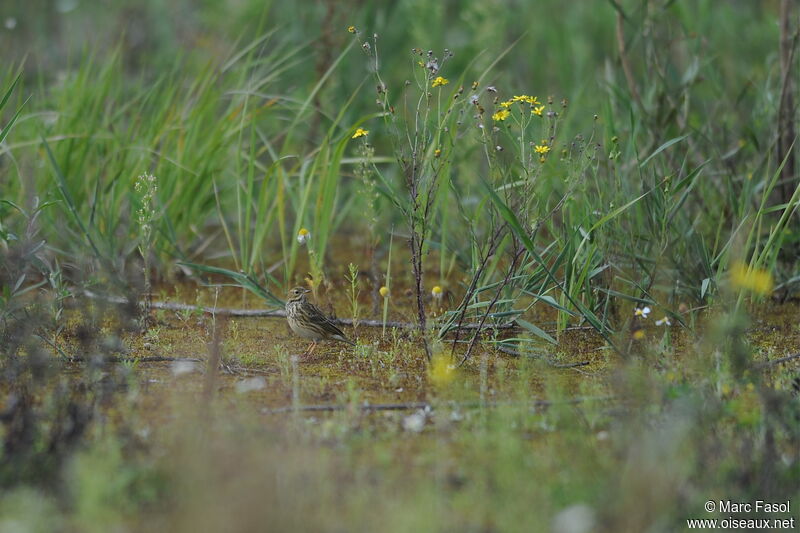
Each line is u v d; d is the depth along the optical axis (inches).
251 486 258.1
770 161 498.9
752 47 725.3
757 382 353.7
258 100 581.6
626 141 547.8
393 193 487.8
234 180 597.9
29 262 436.1
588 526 259.6
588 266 426.6
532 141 443.5
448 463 306.5
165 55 739.4
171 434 314.8
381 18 682.2
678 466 276.8
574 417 335.9
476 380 390.6
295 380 374.6
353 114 645.9
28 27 799.7
